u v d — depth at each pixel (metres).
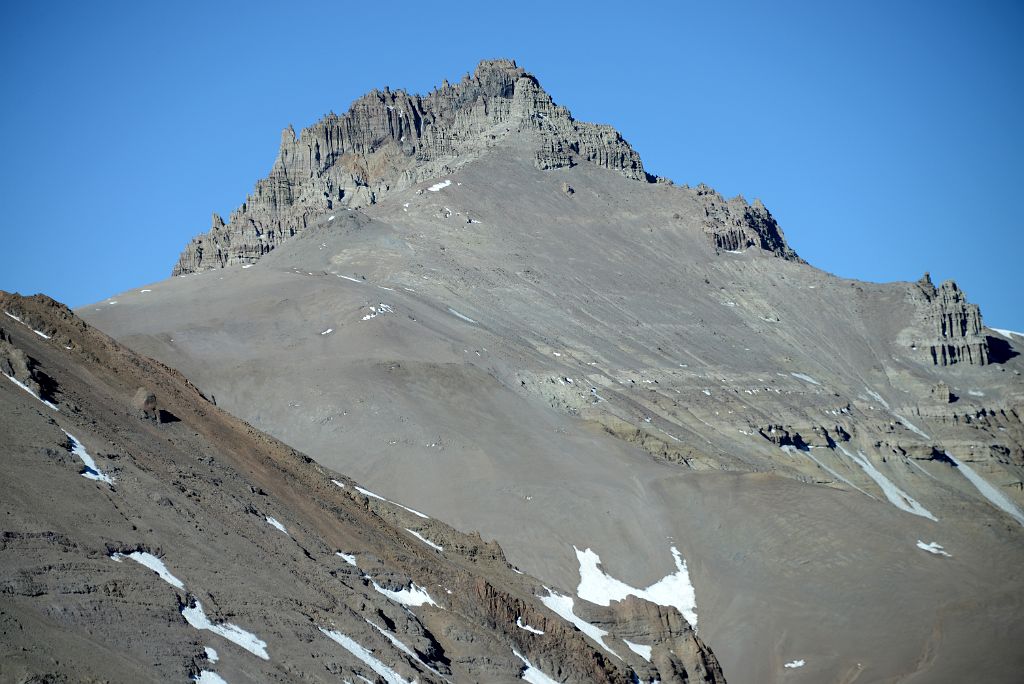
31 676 84.75
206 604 108.81
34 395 126.38
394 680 116.69
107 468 120.94
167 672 94.69
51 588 97.69
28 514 104.75
